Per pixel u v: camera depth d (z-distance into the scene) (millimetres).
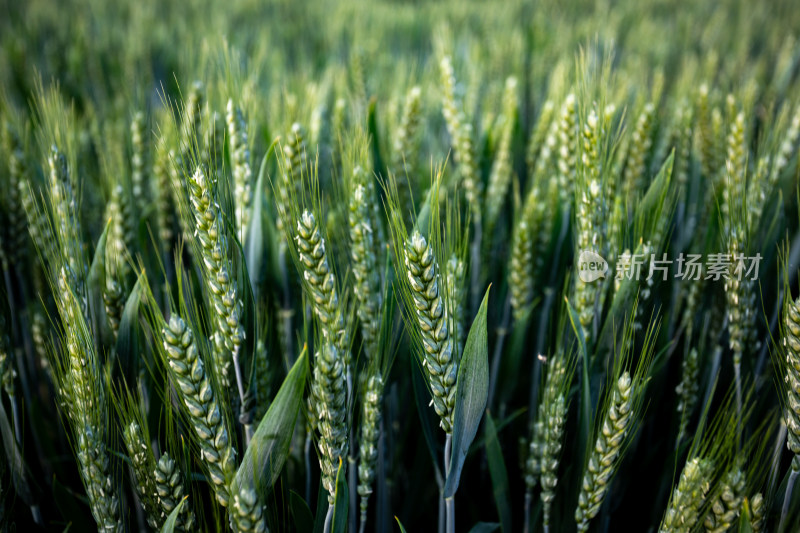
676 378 478
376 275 390
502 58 923
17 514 431
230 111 416
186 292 374
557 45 980
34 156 559
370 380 360
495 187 533
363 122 500
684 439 435
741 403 416
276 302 453
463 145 504
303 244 316
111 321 404
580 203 389
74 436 351
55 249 377
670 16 1496
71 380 331
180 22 1243
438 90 745
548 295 495
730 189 392
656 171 556
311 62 1040
